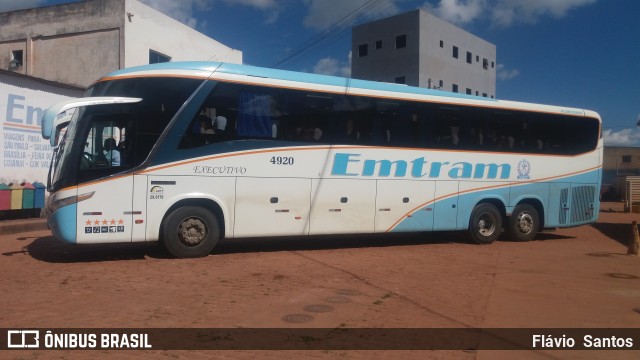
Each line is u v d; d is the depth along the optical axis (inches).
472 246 499.8
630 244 468.4
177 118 374.3
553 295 300.0
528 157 535.2
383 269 366.3
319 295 285.3
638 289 317.7
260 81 402.9
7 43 892.6
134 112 366.0
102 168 355.9
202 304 260.5
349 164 437.1
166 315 241.1
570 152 563.2
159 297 271.7
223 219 391.2
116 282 303.4
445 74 1863.9
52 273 326.0
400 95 464.4
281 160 408.5
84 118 357.1
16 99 581.6
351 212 438.0
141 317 237.3
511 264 401.4
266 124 404.2
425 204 473.7
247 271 343.3
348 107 439.2
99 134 359.6
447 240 538.6
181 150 375.2
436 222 480.7
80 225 349.1
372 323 238.1
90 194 352.2
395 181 458.3
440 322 242.5
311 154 420.8
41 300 263.1
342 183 434.3
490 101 514.3
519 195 530.6
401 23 1800.0
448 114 489.7
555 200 551.5
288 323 233.9
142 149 365.4
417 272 358.9
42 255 391.9
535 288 317.1
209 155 383.2
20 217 597.9
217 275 328.2
